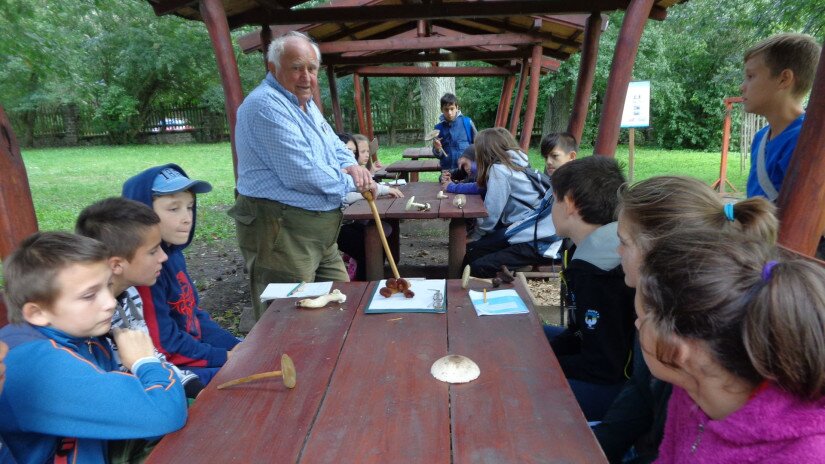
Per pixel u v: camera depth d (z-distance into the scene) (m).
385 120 23.19
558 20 6.45
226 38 3.57
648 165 15.18
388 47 7.16
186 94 26.19
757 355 0.86
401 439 1.23
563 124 19.64
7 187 2.07
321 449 1.21
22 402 1.33
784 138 2.33
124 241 1.80
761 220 1.37
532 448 1.19
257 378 1.51
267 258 3.18
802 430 0.88
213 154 19.55
